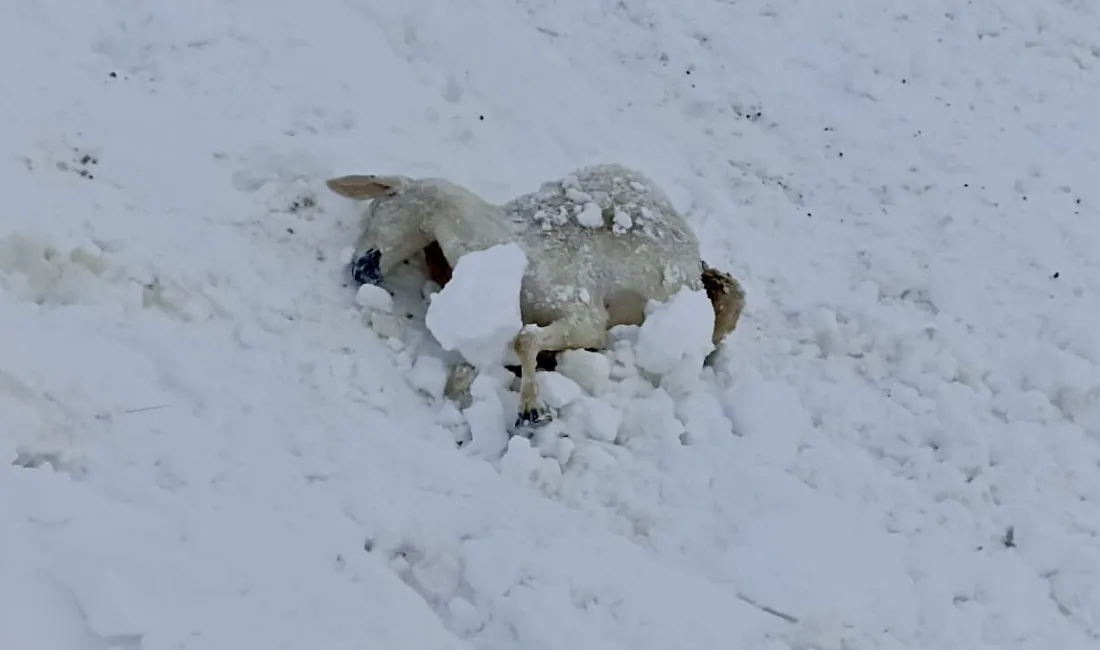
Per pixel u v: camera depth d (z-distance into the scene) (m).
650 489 4.41
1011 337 5.89
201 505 3.70
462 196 5.05
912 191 7.19
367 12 7.39
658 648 3.65
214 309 4.69
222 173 5.53
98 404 3.95
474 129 6.57
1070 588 4.35
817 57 8.46
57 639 3.08
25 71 5.67
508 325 4.57
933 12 9.20
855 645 3.88
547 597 3.72
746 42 8.39
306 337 4.72
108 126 5.52
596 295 4.91
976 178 7.39
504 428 4.48
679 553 4.19
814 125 7.74
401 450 4.23
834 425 5.03
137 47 6.28
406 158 6.04
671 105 7.68
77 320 4.31
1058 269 6.55
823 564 4.15
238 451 3.98
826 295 6.02
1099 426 5.28
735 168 7.17
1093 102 8.52
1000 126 8.05
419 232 5.06
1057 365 5.50
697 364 4.92
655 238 5.07
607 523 4.23
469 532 3.94
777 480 4.51
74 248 4.54
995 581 4.32
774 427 4.86
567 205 5.12
